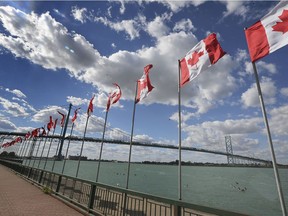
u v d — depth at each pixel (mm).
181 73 8047
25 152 47562
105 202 7641
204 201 34500
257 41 5289
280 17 5020
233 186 55844
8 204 9336
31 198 10984
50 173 13625
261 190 49406
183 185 55625
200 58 7387
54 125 26094
